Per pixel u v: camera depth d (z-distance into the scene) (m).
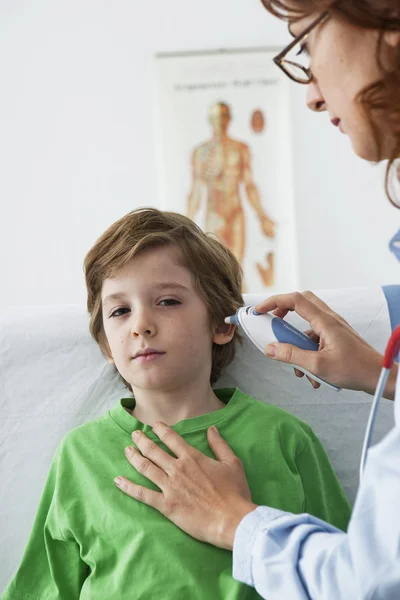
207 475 0.92
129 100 2.75
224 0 2.73
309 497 1.06
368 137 0.74
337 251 2.79
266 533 0.78
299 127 2.77
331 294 1.20
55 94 2.75
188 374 1.05
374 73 0.70
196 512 0.89
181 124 2.75
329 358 0.94
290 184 2.75
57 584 1.02
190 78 2.74
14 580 1.04
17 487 1.16
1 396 1.18
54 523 1.04
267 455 1.03
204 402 1.09
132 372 1.03
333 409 1.17
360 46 0.70
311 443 1.09
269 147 2.76
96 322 1.14
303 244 2.79
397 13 0.66
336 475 1.17
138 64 2.74
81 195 2.77
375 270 2.79
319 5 0.70
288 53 0.78
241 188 2.76
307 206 2.78
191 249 1.09
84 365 1.19
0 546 1.15
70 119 2.75
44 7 2.73
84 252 2.79
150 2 2.73
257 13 2.73
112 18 2.73
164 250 1.06
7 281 2.79
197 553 0.93
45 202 2.77
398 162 0.76
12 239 2.78
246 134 2.76
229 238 2.76
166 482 0.93
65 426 1.18
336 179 2.77
